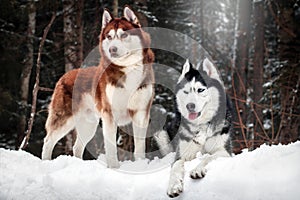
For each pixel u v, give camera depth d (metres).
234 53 11.04
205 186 3.44
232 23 14.89
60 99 6.13
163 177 3.77
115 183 3.81
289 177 3.22
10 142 12.81
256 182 3.28
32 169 4.43
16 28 12.98
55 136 6.08
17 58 12.65
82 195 3.75
